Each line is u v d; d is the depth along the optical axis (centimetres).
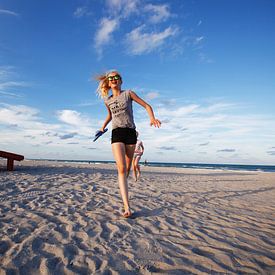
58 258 203
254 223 333
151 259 206
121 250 223
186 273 185
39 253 211
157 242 246
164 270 188
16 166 1185
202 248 235
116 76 339
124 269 187
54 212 346
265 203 495
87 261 199
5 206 371
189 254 219
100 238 251
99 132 388
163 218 338
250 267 198
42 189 536
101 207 387
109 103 342
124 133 332
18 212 339
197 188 706
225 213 387
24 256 204
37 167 1200
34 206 378
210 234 278
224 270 191
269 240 265
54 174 854
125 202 333
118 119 335
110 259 204
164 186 711
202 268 193
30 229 271
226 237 269
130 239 252
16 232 259
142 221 317
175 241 251
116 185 658
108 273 180
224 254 221
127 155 349
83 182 686
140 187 648
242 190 710
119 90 349
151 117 329
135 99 337
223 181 1047
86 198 456
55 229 273
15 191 495
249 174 1736
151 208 397
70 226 286
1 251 212
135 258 207
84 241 242
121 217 333
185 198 516
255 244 251
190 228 297
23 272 179
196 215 366
